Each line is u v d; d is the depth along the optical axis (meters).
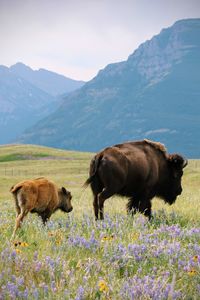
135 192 20.12
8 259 8.59
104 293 7.27
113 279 8.05
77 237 10.85
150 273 8.95
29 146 186.88
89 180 19.09
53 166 136.50
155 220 16.67
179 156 21.66
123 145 20.25
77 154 170.50
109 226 13.41
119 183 19.09
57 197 17.78
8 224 14.22
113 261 9.52
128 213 18.33
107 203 24.31
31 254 9.53
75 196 41.38
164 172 21.48
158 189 21.81
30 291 7.15
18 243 10.12
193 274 8.57
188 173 97.62
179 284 8.31
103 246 10.41
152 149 20.98
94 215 18.80
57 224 13.88
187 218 17.30
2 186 83.19
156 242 10.93
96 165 19.05
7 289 7.14
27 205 16.08
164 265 9.38
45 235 11.76
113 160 18.95
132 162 19.53
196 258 9.51
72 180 98.81
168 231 12.85
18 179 94.38
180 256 9.96
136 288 7.43
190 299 7.61
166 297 7.36
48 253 9.64
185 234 12.41
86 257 9.82
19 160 155.12
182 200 26.42
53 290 7.27
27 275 8.02
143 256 9.72
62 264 8.68
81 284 7.82
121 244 10.15
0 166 139.38
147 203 20.34
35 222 14.29
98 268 8.80
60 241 10.98
